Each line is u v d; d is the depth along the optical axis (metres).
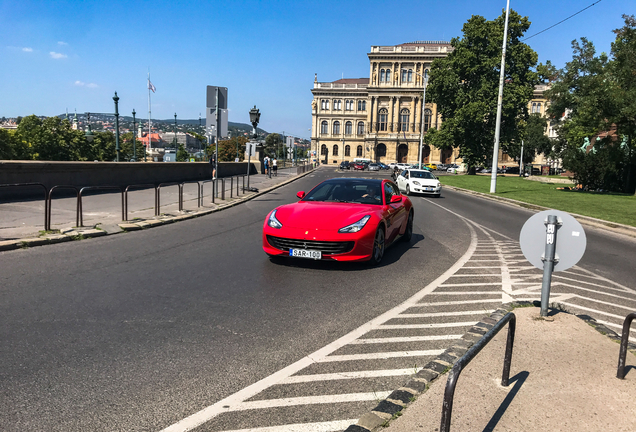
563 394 3.02
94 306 4.83
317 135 113.25
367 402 3.00
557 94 39.22
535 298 5.60
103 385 3.13
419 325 4.53
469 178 45.12
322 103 112.88
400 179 26.80
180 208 13.25
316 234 6.61
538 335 4.09
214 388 3.14
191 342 3.94
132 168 19.67
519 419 2.70
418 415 2.72
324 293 5.59
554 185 34.84
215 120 16.84
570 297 5.72
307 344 3.97
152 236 9.42
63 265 6.63
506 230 12.06
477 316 4.83
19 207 11.90
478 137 48.72
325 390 3.15
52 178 14.66
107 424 2.67
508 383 3.11
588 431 2.60
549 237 4.50
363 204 7.77
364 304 5.18
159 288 5.60
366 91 110.50
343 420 2.77
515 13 46.84
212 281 6.00
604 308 5.31
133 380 3.22
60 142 68.25
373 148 102.00
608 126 25.86
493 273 6.95
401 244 9.41
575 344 3.90
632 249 9.90
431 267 7.27
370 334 4.25
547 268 4.53
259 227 11.16
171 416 2.77
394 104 101.06
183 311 4.75
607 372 3.37
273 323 4.48
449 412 2.05
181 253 7.78
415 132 101.12
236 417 2.78
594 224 14.09
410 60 98.81
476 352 2.24
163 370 3.39
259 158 39.84
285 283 6.00
